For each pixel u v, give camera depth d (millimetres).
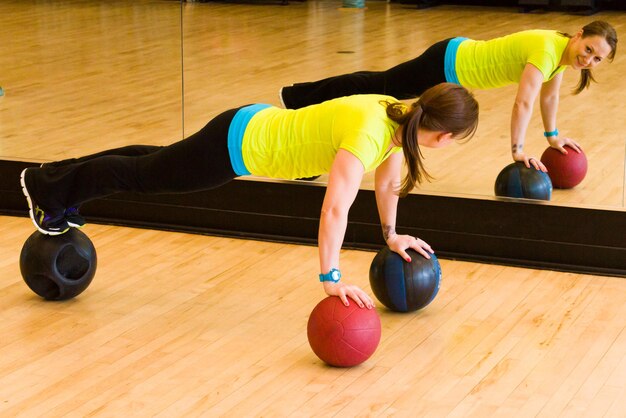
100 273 4137
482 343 3428
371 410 2910
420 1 4402
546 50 4246
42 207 3559
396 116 2988
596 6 4207
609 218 4180
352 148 2932
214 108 4867
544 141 4332
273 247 4531
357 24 4539
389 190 3561
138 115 4961
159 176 3271
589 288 4023
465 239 4398
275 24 4680
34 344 3375
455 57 4379
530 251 4320
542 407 2941
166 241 4594
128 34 4863
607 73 4223
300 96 4734
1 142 5062
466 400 2986
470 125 2996
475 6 4316
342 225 3002
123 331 3508
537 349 3375
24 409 2891
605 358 3309
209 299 3846
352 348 3127
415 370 3203
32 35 5066
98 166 3379
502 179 4332
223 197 4680
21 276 4078
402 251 3619
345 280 4094
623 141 4207
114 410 2891
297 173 3172
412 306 3646
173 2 4789
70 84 5016
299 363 3250
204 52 4805
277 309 3746
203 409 2904
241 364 3238
